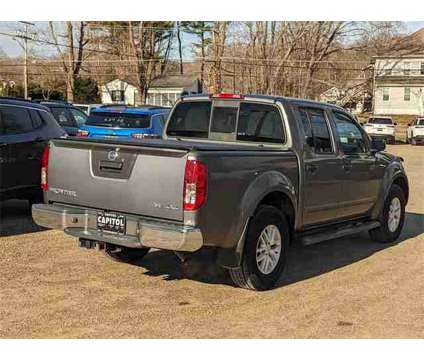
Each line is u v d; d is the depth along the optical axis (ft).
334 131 24.17
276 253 20.53
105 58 197.26
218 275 21.74
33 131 30.27
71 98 180.75
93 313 17.48
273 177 20.08
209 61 155.84
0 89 190.90
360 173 25.54
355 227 25.76
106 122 41.47
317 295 19.83
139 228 17.76
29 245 25.52
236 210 18.56
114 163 18.43
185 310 17.95
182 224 17.25
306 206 22.27
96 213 18.93
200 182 17.13
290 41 160.56
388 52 177.17
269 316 17.61
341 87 181.98
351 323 17.19
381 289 20.70
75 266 22.53
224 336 15.92
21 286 19.88
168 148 17.40
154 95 213.05
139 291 19.72
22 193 29.81
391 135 123.34
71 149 19.52
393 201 28.58
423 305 18.99
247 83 165.17
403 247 27.68
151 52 179.01
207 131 23.73
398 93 229.45
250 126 22.71
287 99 22.36
